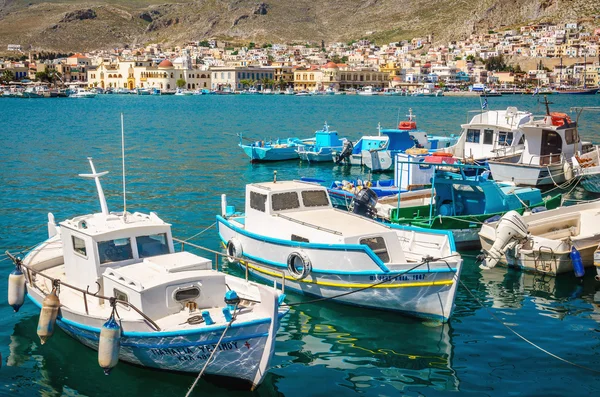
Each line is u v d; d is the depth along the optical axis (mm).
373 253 18109
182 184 41375
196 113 124062
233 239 22203
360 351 16422
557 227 24578
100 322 15047
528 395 14211
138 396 14188
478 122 43281
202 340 14125
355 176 46031
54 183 41031
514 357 16078
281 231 20812
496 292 20594
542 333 17484
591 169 37125
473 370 15406
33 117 109500
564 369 15422
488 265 22672
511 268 22891
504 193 27188
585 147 42094
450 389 14492
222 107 148625
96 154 57094
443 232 19922
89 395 14195
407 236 20766
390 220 25594
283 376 15102
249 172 47469
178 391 14461
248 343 14117
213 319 14617
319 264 19188
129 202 35000
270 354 14141
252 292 15930
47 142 66938
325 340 17047
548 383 14742
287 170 48750
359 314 18734
